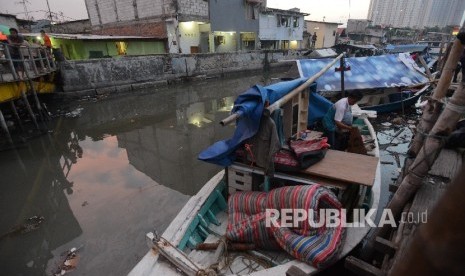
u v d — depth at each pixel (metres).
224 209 4.45
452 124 3.25
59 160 8.65
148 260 3.03
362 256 3.77
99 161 8.48
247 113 3.46
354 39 51.12
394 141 9.15
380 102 12.01
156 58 19.97
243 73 27.27
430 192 3.99
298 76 11.48
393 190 4.86
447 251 0.55
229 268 3.41
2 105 11.43
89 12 29.75
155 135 10.89
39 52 12.27
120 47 22.28
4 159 8.65
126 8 25.95
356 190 4.27
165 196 6.27
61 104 15.19
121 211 5.72
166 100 17.12
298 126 4.95
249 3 28.38
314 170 3.79
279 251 3.52
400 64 11.89
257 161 3.83
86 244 4.77
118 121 12.78
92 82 16.73
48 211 5.93
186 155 8.76
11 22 22.25
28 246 4.91
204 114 13.87
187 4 23.19
